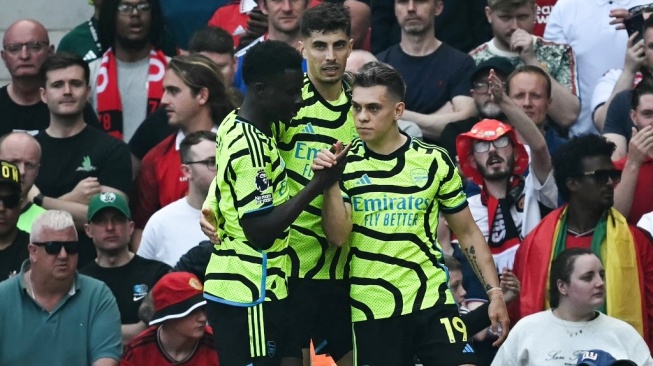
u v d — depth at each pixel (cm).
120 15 4319
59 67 4038
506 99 3722
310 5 4306
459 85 4131
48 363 3403
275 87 2728
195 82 3944
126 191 4022
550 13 4447
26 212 3862
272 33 4141
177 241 3744
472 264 2909
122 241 3653
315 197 2717
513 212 3744
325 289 2884
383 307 2838
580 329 3281
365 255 2842
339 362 2956
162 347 3388
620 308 3419
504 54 4209
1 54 4506
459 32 4428
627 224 3494
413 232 2841
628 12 4103
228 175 2739
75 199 3919
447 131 4025
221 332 2770
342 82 2923
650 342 3453
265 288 2745
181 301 3356
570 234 3516
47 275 3406
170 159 4009
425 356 2836
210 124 3975
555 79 4203
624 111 3941
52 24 4919
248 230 2717
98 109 4325
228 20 4503
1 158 3825
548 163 3712
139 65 4372
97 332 3428
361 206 2844
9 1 4938
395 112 2828
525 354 3291
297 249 2862
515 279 3438
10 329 3409
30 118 4222
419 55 4188
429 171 2855
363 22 4362
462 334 2833
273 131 2845
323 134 2870
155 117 4138
